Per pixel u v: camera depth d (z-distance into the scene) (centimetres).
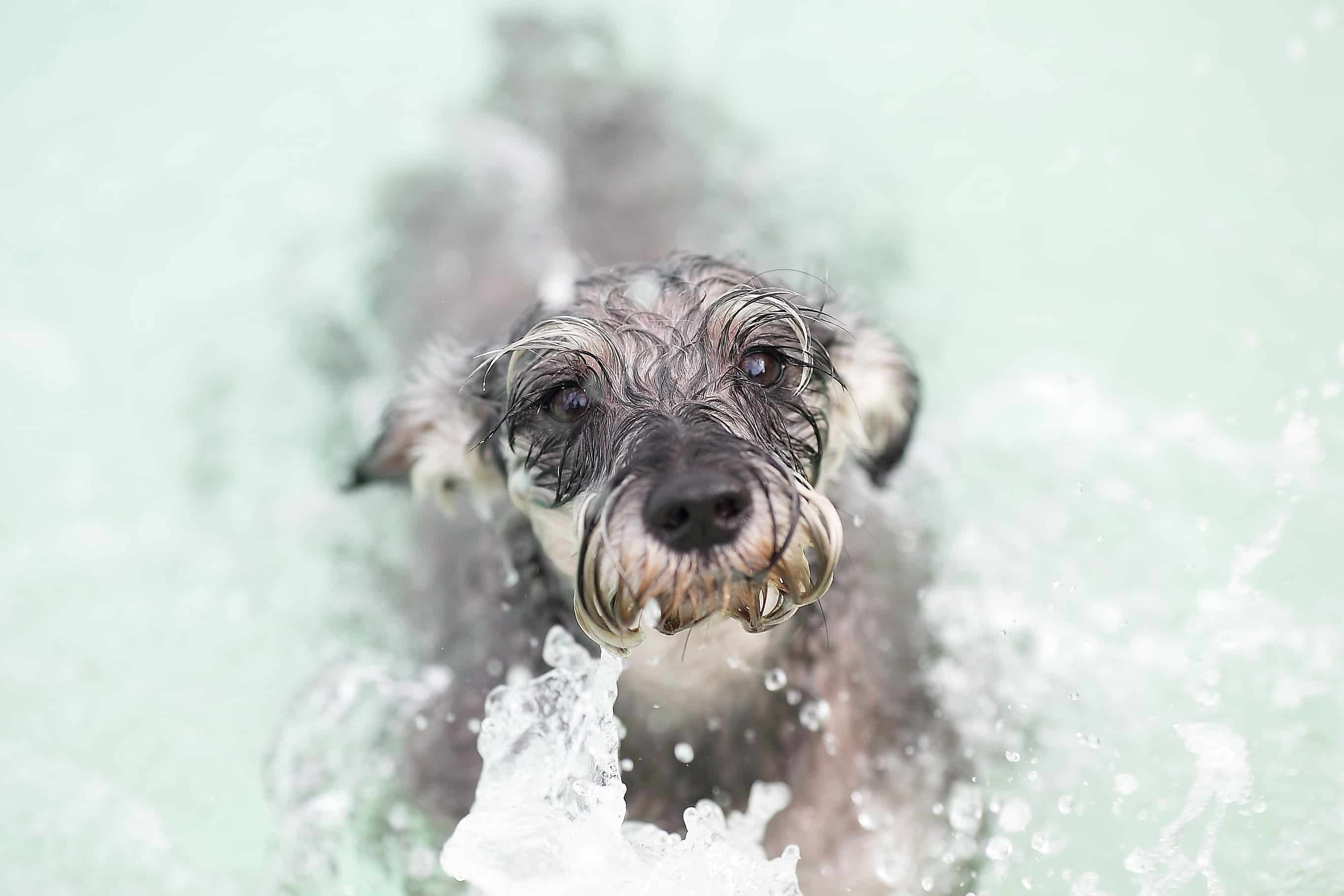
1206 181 659
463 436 455
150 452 630
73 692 504
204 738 480
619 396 381
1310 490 491
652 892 374
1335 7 727
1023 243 666
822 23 852
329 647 519
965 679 457
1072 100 741
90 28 898
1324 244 599
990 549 510
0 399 656
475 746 436
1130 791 401
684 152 762
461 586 501
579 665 424
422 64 858
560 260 666
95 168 800
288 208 758
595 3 852
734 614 346
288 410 650
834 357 444
